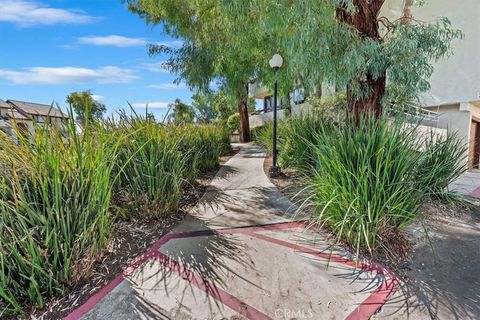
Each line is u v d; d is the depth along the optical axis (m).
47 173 2.23
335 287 2.25
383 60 3.85
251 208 4.18
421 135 3.71
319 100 8.28
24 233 2.00
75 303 2.04
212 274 2.44
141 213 3.56
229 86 12.30
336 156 2.92
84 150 2.64
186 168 5.18
